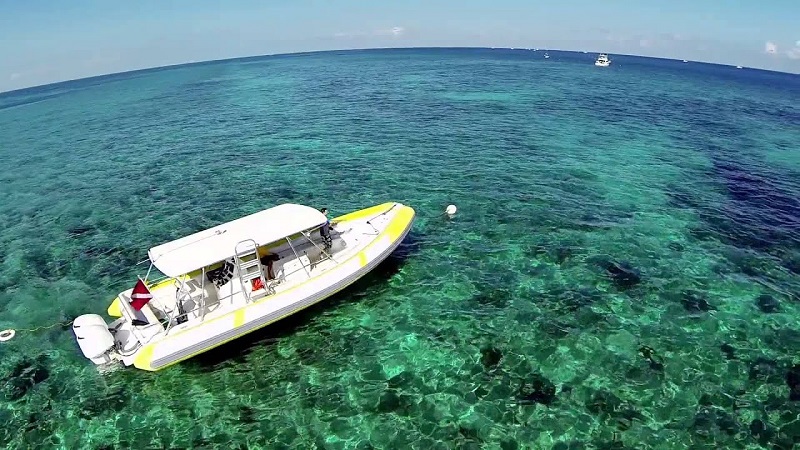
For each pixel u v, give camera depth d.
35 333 13.90
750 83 100.12
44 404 11.30
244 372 11.94
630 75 91.25
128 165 29.72
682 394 10.94
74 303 15.35
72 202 23.84
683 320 13.41
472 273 15.74
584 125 37.41
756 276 15.62
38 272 17.30
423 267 16.11
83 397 11.44
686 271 15.84
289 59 156.62
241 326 12.12
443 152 29.28
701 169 26.62
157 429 10.55
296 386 11.51
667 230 18.72
